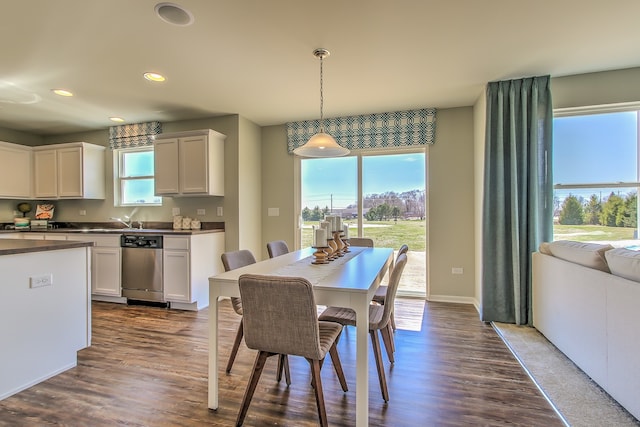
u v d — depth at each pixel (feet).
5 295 6.44
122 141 14.89
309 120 14.48
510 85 10.23
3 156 14.43
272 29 7.33
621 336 5.75
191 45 7.98
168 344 8.98
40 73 9.43
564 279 7.84
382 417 5.74
